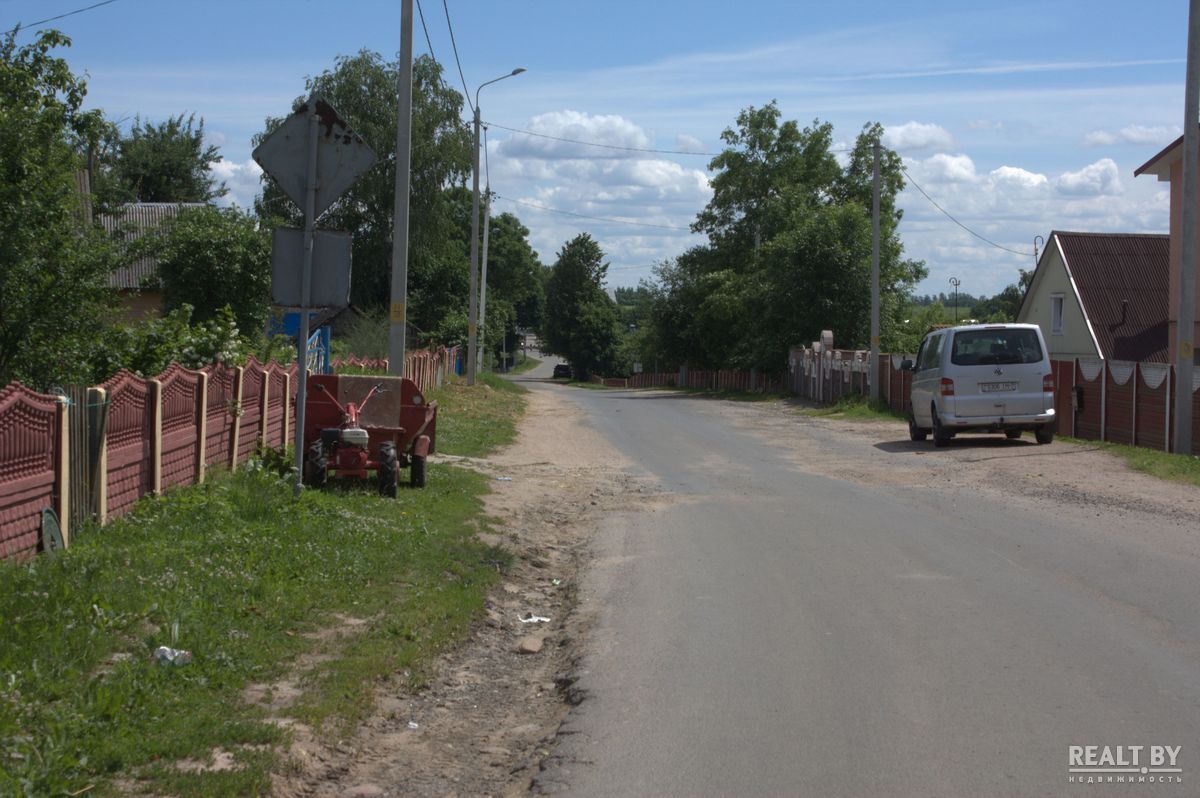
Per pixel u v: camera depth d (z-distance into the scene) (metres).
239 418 12.18
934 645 6.83
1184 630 7.12
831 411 31.33
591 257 107.38
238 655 6.07
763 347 47.47
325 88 47.59
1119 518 11.53
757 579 8.92
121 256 12.28
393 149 47.34
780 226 57.81
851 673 6.29
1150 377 18.58
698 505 13.27
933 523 11.48
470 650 7.27
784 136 61.50
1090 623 7.32
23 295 11.36
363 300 49.44
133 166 56.25
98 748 4.58
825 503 13.17
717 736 5.32
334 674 6.05
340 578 8.03
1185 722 5.41
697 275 65.44
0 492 6.79
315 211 9.51
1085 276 40.59
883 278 43.16
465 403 28.81
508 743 5.56
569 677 6.47
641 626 7.52
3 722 4.57
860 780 4.73
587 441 21.72
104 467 8.50
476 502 12.72
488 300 64.88
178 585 6.92
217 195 59.94
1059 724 5.39
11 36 12.11
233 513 9.36
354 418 12.35
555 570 9.96
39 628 5.66
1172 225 30.89
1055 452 17.81
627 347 104.12
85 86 12.24
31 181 11.27
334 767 5.07
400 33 16.36
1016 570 9.05
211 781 4.48
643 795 4.63
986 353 18.95
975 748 5.08
